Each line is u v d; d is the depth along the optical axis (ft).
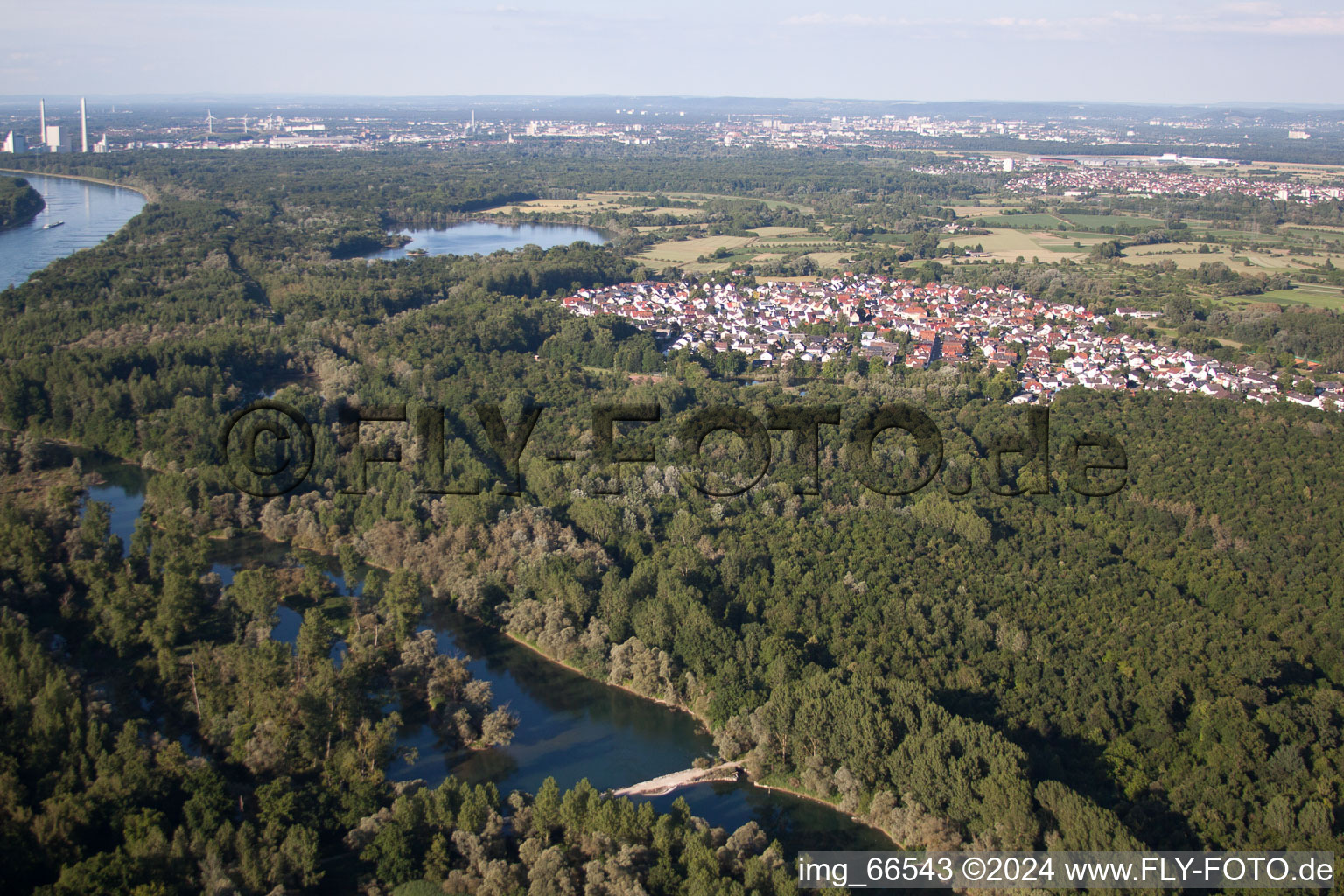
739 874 589.73
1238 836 623.77
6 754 625.41
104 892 531.09
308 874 574.56
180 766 635.66
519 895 564.30
